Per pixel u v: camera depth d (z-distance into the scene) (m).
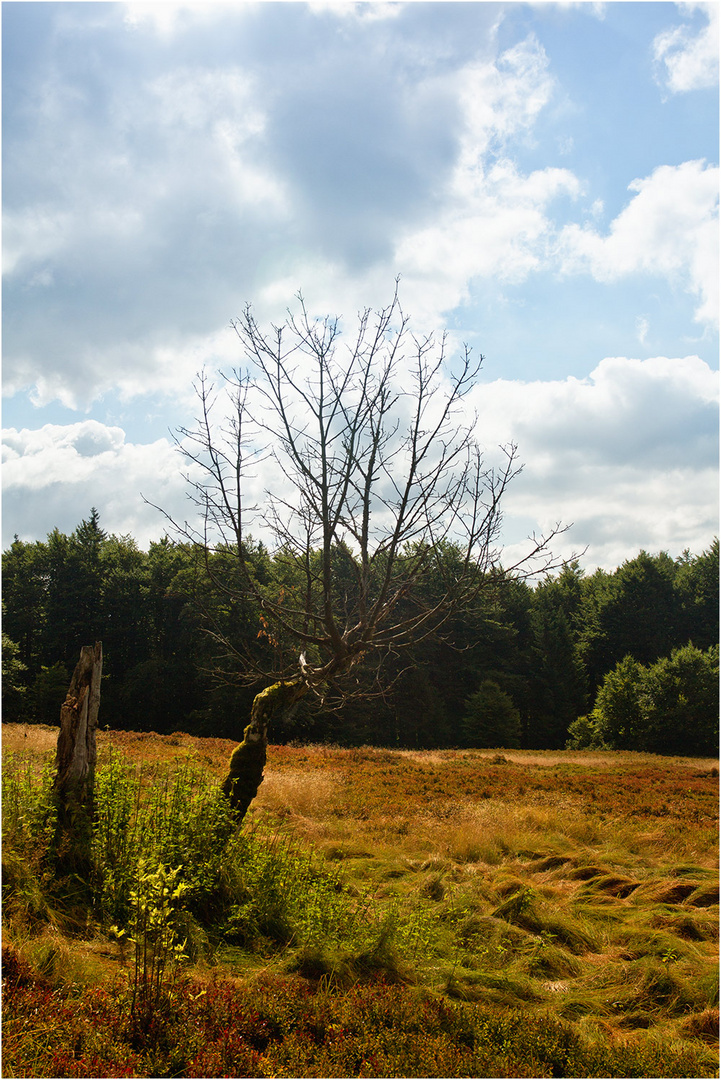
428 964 5.18
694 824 12.08
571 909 6.95
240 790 6.75
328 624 5.45
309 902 5.51
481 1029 3.99
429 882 7.30
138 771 7.60
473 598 5.61
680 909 6.92
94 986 3.94
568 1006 4.84
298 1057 3.42
